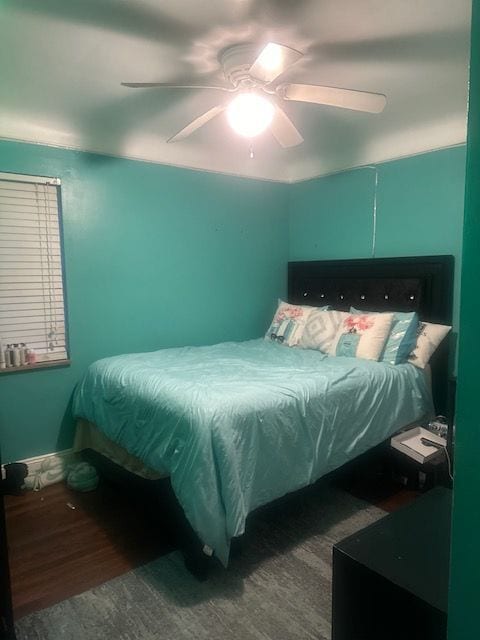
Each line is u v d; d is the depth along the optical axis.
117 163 3.14
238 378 2.39
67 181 2.92
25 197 2.80
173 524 2.05
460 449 0.79
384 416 2.62
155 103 2.57
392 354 2.88
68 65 2.11
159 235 3.39
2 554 1.49
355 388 2.47
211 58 2.04
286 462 2.10
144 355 3.06
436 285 3.07
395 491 2.66
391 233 3.42
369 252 3.58
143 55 2.01
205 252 3.67
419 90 2.46
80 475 2.76
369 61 2.11
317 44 1.94
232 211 3.82
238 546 2.03
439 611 1.05
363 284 3.49
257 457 1.98
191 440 1.88
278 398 2.12
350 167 3.65
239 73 1.93
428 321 3.12
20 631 1.65
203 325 3.71
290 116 2.84
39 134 2.79
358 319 3.08
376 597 1.21
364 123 2.99
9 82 2.29
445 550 1.29
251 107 2.00
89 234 3.04
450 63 2.13
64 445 3.03
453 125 2.95
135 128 2.99
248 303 4.01
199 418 1.90
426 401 2.89
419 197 3.21
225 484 1.83
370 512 2.44
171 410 2.05
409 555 1.27
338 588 1.32
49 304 2.95
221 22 1.76
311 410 2.22
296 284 4.11
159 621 1.69
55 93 2.42
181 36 1.85
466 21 1.77
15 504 2.60
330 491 2.67
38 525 2.37
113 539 2.24
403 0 1.62
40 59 2.04
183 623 1.68
